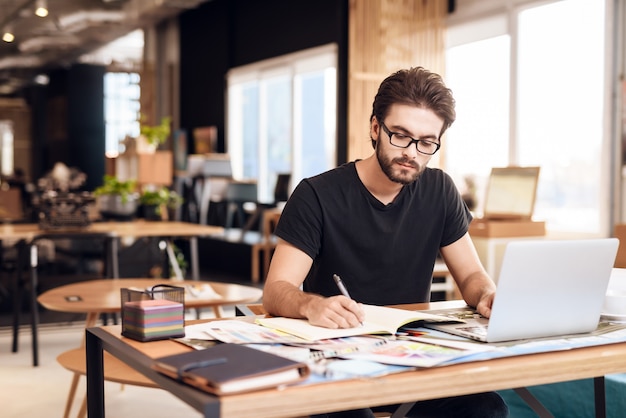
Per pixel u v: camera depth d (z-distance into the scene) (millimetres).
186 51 13453
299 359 1492
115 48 16109
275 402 1271
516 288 1658
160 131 8219
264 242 9234
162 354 1577
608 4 6441
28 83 21047
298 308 1890
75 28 14031
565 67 6902
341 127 8438
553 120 7039
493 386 1464
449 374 1418
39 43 15422
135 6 12430
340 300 1816
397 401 1368
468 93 8062
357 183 2287
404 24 7961
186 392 1302
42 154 21031
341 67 8430
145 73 14258
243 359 1387
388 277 2312
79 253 8469
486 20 7734
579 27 6758
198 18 13000
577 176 6812
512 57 7402
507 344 1651
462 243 2420
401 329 1813
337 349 1575
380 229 2281
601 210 6523
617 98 6410
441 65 8109
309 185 2281
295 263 2203
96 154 18078
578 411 2979
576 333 1797
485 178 6832
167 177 7848
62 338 5684
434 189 2365
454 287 5617
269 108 11508
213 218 10992
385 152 2078
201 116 13031
